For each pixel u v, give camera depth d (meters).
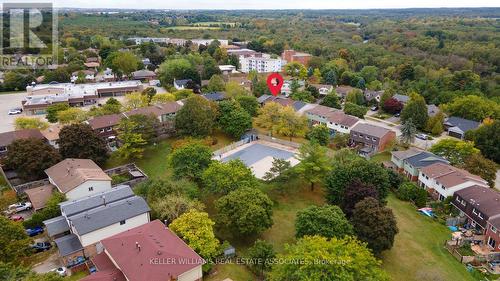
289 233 43.78
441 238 44.69
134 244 33.59
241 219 39.12
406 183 54.78
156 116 69.50
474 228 46.31
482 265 39.91
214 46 165.62
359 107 95.12
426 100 108.44
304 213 39.75
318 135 71.69
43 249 39.62
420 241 43.81
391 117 97.81
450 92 105.25
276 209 48.69
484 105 88.50
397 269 38.66
